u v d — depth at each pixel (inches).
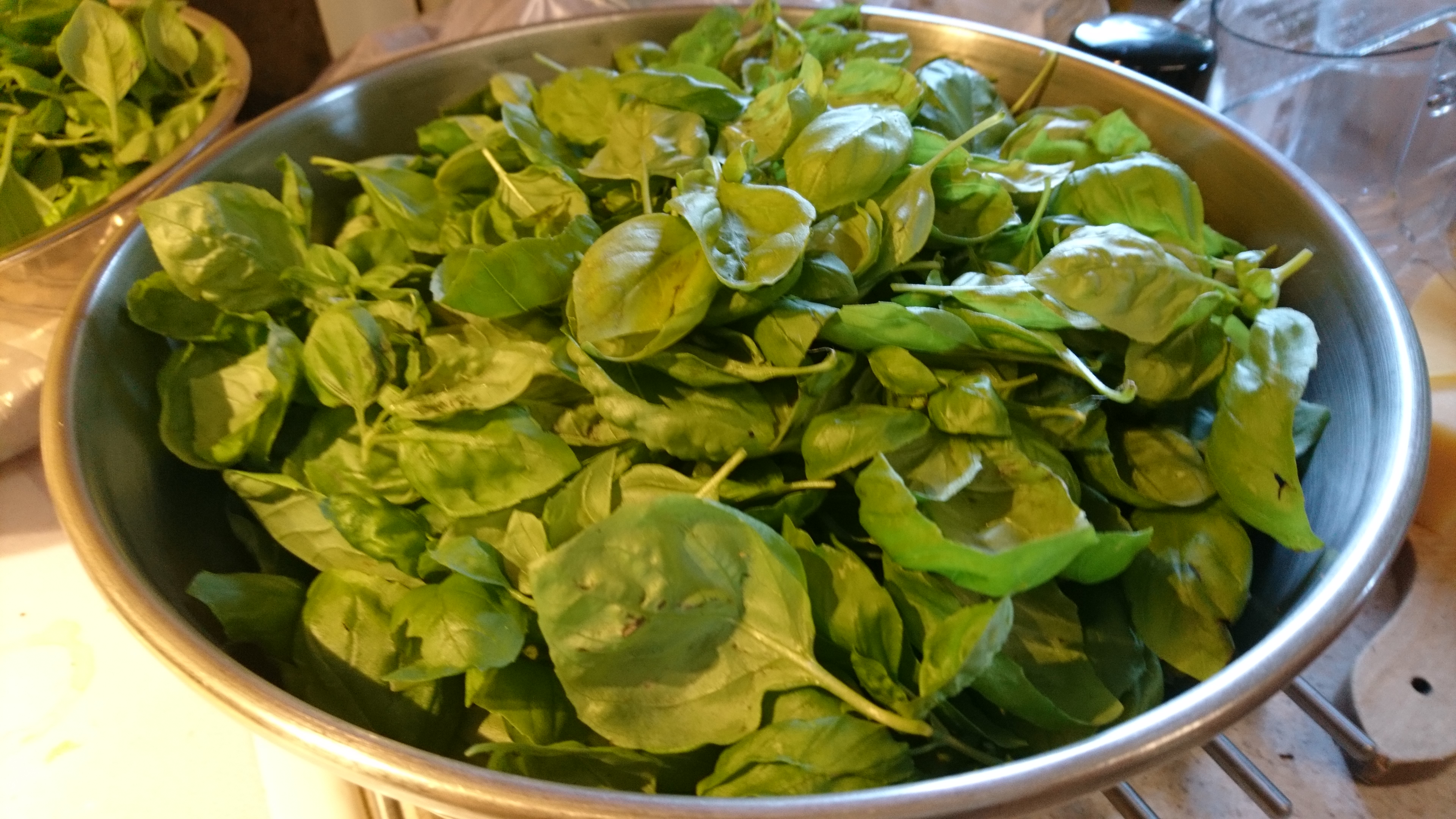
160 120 24.0
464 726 13.8
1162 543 14.6
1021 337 14.1
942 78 21.0
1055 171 17.6
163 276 16.8
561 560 11.1
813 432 13.3
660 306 13.1
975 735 12.7
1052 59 22.0
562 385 15.0
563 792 9.1
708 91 18.0
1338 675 17.5
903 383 13.9
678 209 13.0
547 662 13.5
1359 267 15.6
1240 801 15.5
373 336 15.7
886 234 15.4
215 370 16.6
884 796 8.7
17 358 19.2
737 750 11.5
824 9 23.7
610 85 19.6
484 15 29.0
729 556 11.9
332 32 32.3
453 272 15.4
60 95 23.1
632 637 11.4
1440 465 18.5
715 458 13.5
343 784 14.4
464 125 21.0
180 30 23.8
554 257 14.8
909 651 12.7
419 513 14.8
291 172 18.9
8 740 15.9
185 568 15.0
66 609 17.9
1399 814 15.5
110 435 14.9
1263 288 15.9
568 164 19.2
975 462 13.0
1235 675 10.0
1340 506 13.6
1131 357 14.7
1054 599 13.4
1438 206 23.0
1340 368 15.4
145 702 16.4
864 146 15.4
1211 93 25.8
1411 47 22.0
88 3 22.0
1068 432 14.2
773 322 13.5
